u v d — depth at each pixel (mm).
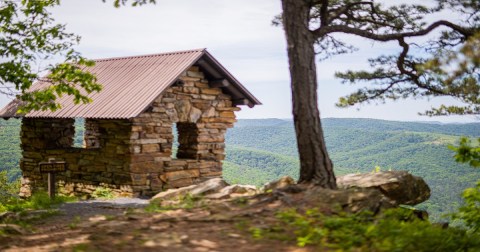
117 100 16828
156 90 16297
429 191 11336
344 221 7016
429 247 6410
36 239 7117
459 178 102188
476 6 11680
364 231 6695
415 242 6363
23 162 20141
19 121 72688
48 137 19328
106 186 16875
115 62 20656
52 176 13734
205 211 8359
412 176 11000
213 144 18594
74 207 11836
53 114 18062
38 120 19422
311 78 9477
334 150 163250
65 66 16750
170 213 8523
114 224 7723
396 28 13258
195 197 10812
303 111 9438
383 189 10391
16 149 59188
